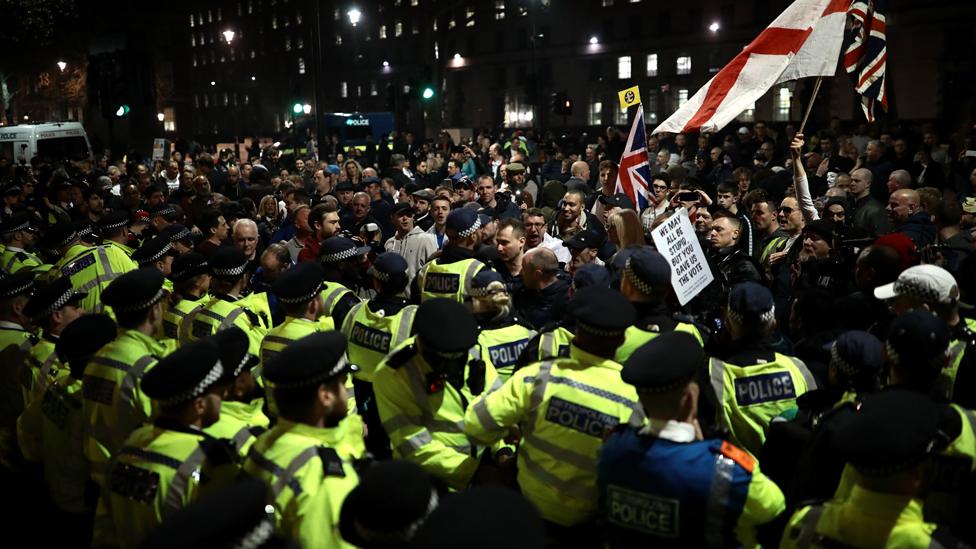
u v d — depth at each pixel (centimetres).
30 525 544
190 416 356
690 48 5994
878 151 1364
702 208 839
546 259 601
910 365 350
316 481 310
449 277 630
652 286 439
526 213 824
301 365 320
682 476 304
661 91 6188
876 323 494
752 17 5650
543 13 6844
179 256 627
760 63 775
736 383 416
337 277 688
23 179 1822
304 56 9662
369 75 8981
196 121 11269
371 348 539
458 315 397
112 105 2575
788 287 690
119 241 877
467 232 636
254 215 1194
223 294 603
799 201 771
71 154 2767
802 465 363
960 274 550
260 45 10181
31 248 1026
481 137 3003
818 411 397
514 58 7112
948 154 1817
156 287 470
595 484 359
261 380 510
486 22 7319
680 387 310
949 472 331
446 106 7769
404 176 1636
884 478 274
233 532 211
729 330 468
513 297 632
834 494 352
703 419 389
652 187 927
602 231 793
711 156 1817
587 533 367
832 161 1547
